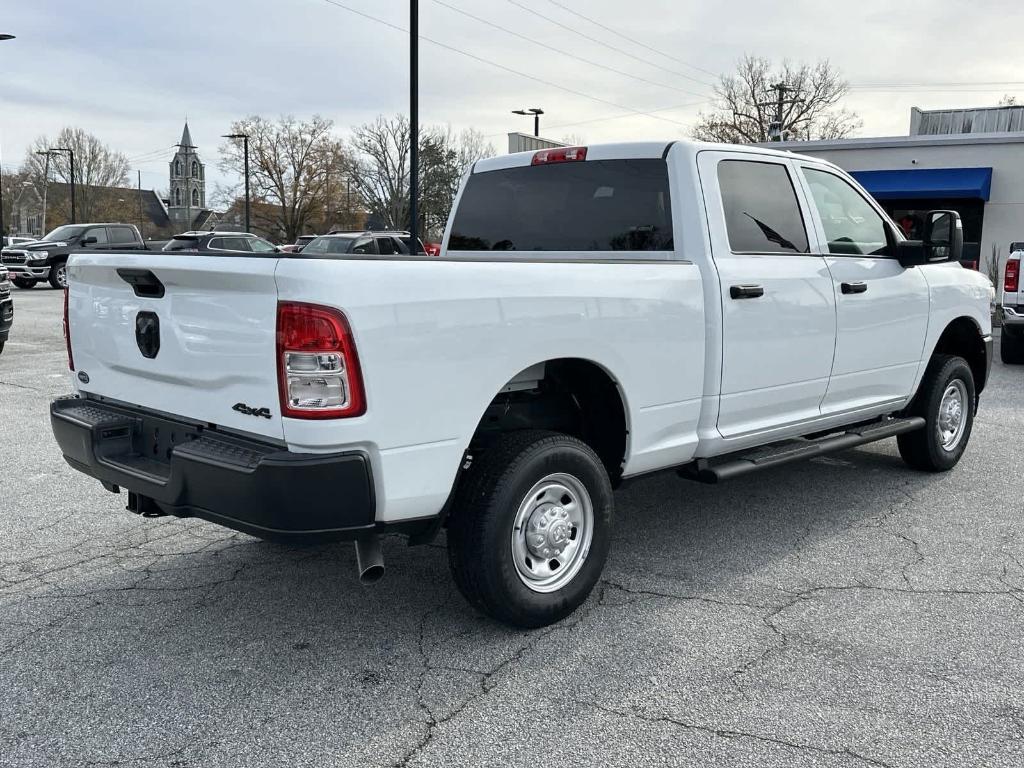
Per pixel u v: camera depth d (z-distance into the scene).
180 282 3.50
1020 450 7.30
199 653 3.64
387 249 22.48
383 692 3.33
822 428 5.39
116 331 3.94
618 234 4.74
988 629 3.88
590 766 2.86
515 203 5.25
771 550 4.89
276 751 2.95
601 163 4.83
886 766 2.87
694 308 4.32
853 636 3.81
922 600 4.20
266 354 3.19
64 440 4.10
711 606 4.12
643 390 4.14
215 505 3.34
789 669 3.51
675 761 2.89
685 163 4.51
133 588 4.33
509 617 3.74
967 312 6.42
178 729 3.08
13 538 5.04
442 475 3.44
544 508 3.84
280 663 3.56
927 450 6.31
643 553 4.83
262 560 4.71
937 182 22.53
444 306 3.35
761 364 4.72
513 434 3.80
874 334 5.48
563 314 3.75
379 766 2.87
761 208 4.82
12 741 2.99
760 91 64.94
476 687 3.37
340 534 3.24
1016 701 3.27
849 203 5.47
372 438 3.21
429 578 4.46
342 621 3.96
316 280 3.08
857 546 4.96
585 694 3.32
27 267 26.95
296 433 3.15
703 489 6.09
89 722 3.12
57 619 3.96
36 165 107.00
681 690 3.35
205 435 3.56
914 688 3.37
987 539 5.09
